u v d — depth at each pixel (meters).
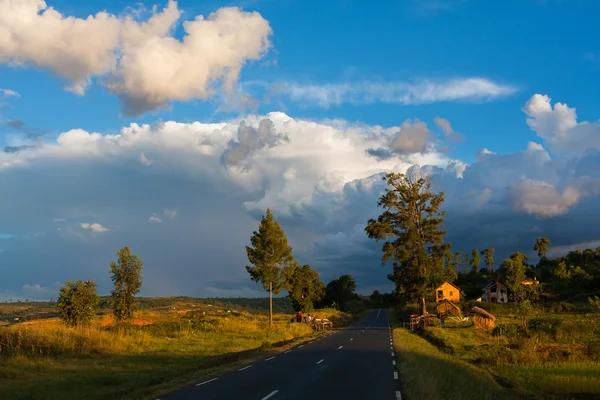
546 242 138.75
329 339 36.78
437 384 13.16
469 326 48.72
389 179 66.31
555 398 15.95
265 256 42.06
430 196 66.25
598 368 22.36
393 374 17.02
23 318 64.69
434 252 65.94
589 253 127.69
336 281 109.81
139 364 20.38
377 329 52.72
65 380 15.52
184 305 92.44
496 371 21.50
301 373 17.41
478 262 148.25
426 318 52.06
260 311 101.62
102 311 69.50
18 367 17.98
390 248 64.88
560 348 28.31
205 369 19.53
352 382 15.13
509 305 72.75
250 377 16.52
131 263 39.03
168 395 13.21
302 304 74.00
